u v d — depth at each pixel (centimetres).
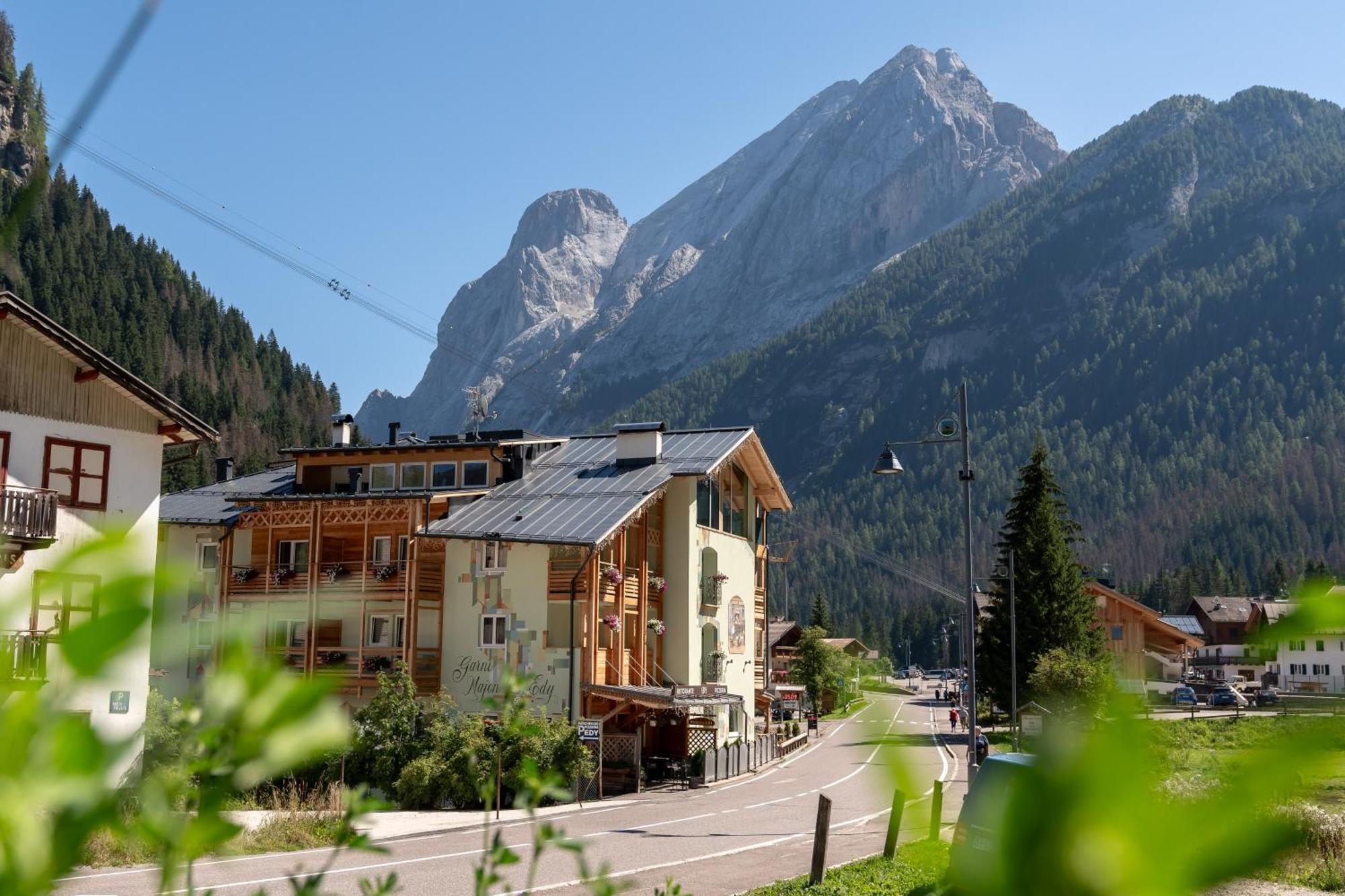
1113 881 100
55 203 16912
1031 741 113
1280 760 97
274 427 15900
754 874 1884
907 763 145
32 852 92
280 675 108
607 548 3981
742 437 4731
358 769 3238
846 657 9375
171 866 103
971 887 108
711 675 4619
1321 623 102
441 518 4150
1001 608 6488
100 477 2525
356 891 1544
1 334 2386
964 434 2675
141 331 16238
